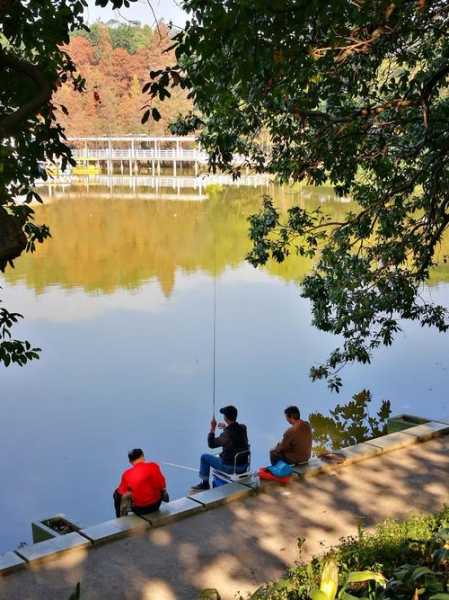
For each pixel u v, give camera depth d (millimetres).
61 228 42062
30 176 5805
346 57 7660
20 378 16422
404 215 9680
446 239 24250
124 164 95375
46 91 3504
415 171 9562
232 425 8930
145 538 6895
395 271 9617
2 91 4816
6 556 6410
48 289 26172
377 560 4902
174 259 32438
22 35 5480
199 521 7254
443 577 3875
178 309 23094
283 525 7145
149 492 7230
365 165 9352
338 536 6902
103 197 59750
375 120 8430
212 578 6160
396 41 7988
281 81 6914
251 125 8625
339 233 9789
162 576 6215
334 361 9938
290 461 8461
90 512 9922
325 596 3340
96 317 22062
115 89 83438
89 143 88750
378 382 15688
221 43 5074
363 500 7699
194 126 8914
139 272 29484
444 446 9383
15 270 29812
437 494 7824
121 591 5977
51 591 5973
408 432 9695
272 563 6406
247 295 25172
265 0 4641
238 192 60312
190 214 47938
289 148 9219
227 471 8797
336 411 13859
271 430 12961
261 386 15531
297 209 10125
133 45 81000
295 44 5535
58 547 6566
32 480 11078
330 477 8344
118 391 15414
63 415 14031
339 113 8695
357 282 9297
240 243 36562
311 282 9805
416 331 20297
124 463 11656
